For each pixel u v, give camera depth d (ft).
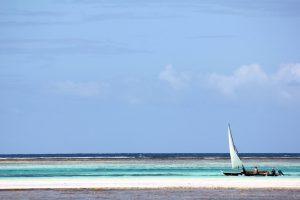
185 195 514.27
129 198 496.64
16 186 581.53
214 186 578.66
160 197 501.97
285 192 536.42
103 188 564.30
